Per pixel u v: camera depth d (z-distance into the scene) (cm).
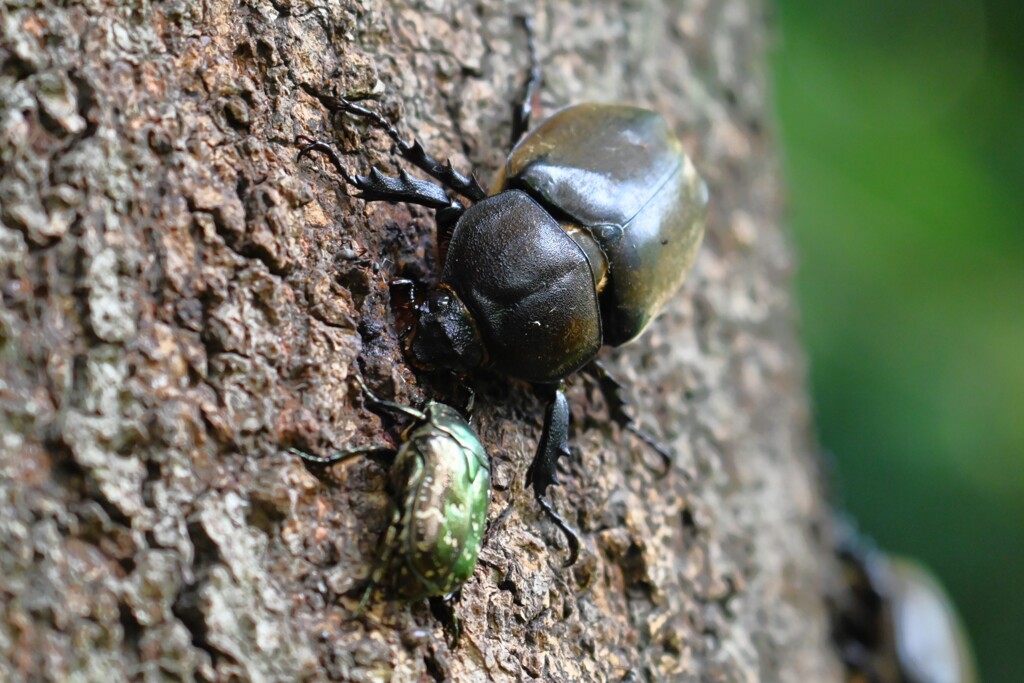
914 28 94
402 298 45
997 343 85
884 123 91
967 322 86
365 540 43
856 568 62
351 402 44
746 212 57
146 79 43
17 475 41
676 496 50
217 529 42
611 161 47
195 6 44
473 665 44
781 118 89
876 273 86
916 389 85
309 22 45
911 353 86
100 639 41
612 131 47
